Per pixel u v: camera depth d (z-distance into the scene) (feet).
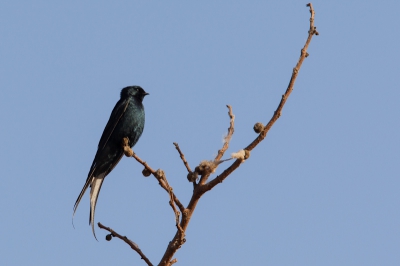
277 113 24.32
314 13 25.32
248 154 23.98
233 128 26.68
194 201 25.35
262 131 24.17
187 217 25.31
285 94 24.29
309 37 25.09
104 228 27.73
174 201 25.57
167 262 25.14
